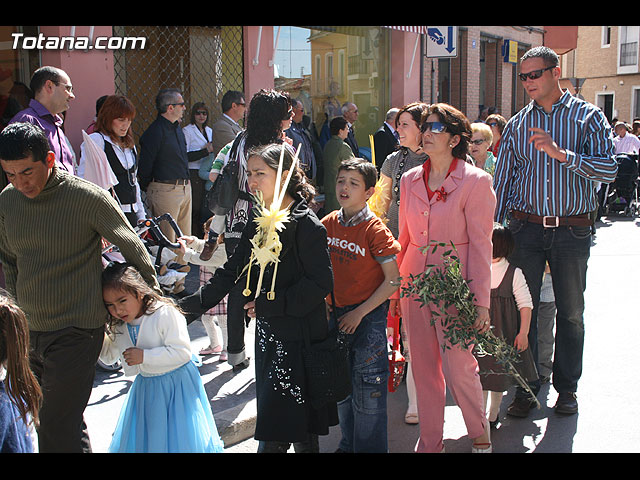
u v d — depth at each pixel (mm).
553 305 5191
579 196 4535
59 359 3088
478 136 6238
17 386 2377
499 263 4277
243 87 9086
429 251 3811
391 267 3602
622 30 34531
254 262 3260
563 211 4551
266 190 3180
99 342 3203
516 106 18625
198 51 8922
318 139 10820
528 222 4672
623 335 6305
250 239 3264
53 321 3094
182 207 7211
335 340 3248
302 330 3146
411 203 3898
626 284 8328
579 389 5074
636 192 15102
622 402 4844
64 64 6746
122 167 5758
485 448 3949
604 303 7438
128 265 3236
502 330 4336
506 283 4312
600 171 4395
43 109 4840
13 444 2328
